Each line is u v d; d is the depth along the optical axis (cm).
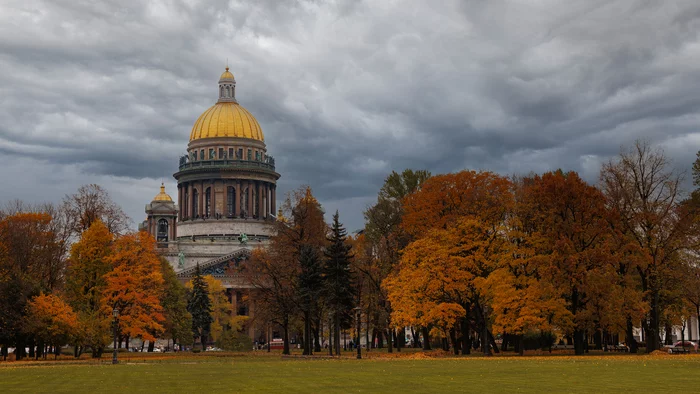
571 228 8288
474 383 4541
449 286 8600
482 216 9144
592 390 4047
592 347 10594
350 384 4569
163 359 9631
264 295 11538
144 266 10931
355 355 9962
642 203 8656
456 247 8788
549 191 8469
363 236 12888
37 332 9550
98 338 10056
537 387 4250
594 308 8225
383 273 10656
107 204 12088
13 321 9425
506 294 8119
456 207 9644
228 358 9869
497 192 9481
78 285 10844
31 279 10206
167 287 14338
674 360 6606
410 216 9875
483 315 9156
